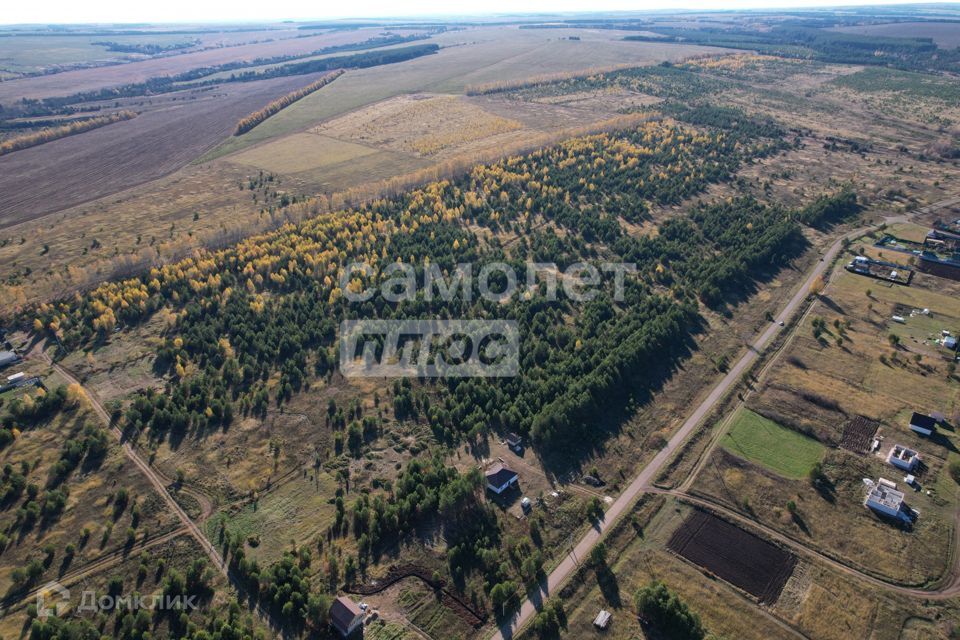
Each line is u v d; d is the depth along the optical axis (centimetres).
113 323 13088
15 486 8938
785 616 7044
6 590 7512
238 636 6775
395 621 7138
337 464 9538
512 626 7056
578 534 8225
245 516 8619
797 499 8606
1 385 11256
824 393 10725
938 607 7081
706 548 7931
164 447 9862
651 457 9544
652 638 6844
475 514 8538
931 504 8456
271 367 11819
